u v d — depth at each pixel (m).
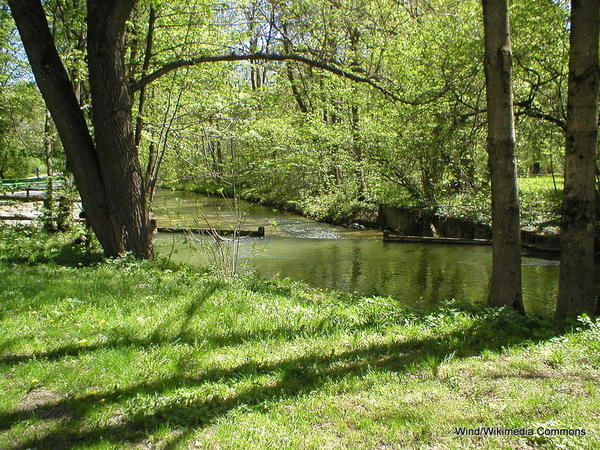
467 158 17.44
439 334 6.09
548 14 13.84
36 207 16.06
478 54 14.23
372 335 6.01
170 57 13.62
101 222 10.73
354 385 4.47
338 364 5.02
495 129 7.59
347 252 17.59
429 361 4.97
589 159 7.39
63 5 13.84
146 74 12.85
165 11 13.27
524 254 16.03
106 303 6.95
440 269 14.60
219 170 16.72
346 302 8.27
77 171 10.51
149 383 4.53
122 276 8.71
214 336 5.83
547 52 14.54
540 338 5.90
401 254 17.03
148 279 8.53
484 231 18.69
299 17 12.80
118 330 5.86
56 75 10.09
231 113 16.48
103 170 10.43
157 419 3.92
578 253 7.51
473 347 5.54
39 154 16.31
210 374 4.76
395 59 17.05
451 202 21.38
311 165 22.61
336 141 22.80
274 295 8.13
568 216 7.57
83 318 6.25
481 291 12.05
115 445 3.50
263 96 16.81
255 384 4.52
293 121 25.36
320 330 6.20
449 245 18.56
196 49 13.38
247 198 36.06
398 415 3.88
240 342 5.73
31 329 5.75
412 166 21.95
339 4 12.22
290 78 24.62
